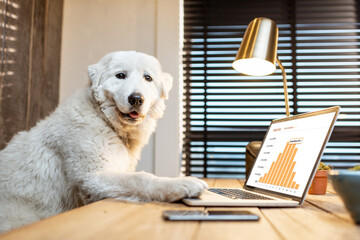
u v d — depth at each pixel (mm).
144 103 1448
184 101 2932
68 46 2916
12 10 2117
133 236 516
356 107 2793
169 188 978
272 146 1262
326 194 1231
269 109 2893
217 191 1184
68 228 561
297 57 2893
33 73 2389
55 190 1433
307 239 526
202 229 590
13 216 1355
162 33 2805
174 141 2688
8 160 1507
